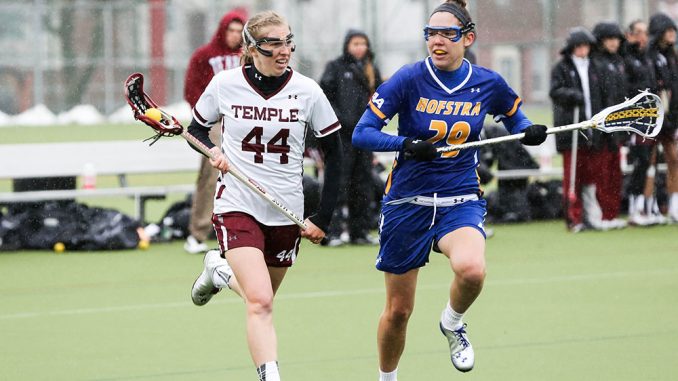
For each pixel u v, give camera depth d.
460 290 14.27
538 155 38.84
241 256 14.00
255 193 14.26
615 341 18.53
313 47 64.62
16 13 73.81
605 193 32.75
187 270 26.95
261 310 13.59
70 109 73.94
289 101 14.23
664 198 36.19
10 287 25.02
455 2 14.48
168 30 73.19
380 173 34.06
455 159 14.55
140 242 30.75
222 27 27.44
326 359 17.72
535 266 26.81
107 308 22.31
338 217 30.52
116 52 73.62
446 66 14.40
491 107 14.95
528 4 66.88
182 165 34.38
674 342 18.39
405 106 14.60
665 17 32.53
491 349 18.12
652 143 33.00
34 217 30.80
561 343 18.47
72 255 29.81
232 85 14.27
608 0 65.00
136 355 18.14
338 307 22.06
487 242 30.97
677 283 24.14
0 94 74.44
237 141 14.34
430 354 17.84
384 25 62.62
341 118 28.95
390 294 14.76
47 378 16.70
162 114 14.02
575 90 31.27
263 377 13.20
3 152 34.34
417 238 14.59
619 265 26.77
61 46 73.56
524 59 68.69
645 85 32.00
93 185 31.92
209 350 18.44
